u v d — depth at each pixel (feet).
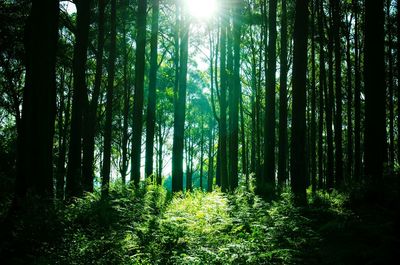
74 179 58.75
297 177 46.19
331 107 80.64
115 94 121.90
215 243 28.60
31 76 38.04
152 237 29.50
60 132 104.53
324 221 31.73
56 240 29.07
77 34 62.59
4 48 79.30
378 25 39.29
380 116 38.65
